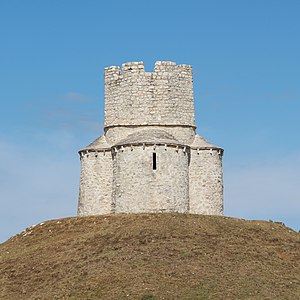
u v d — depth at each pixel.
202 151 137.00
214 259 103.75
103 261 103.19
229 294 92.25
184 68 140.25
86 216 128.00
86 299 91.88
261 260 105.94
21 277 103.44
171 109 137.62
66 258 107.00
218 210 136.12
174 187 128.88
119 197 129.12
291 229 125.56
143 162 128.50
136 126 137.00
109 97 140.12
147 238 110.31
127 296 90.88
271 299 91.56
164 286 93.50
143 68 138.38
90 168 138.62
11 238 125.94
